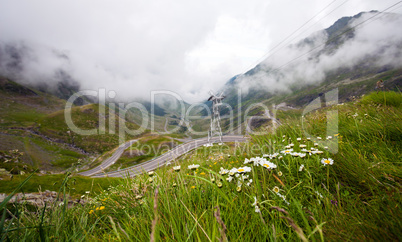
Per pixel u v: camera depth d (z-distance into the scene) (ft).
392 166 6.64
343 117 16.76
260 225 5.08
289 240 4.68
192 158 16.80
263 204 5.82
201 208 6.38
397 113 12.54
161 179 8.88
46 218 7.28
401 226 4.14
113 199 9.36
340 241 4.29
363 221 4.69
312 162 8.50
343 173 7.47
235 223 5.40
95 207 9.48
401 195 4.95
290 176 7.49
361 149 9.17
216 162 14.48
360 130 11.62
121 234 5.76
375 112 15.64
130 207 8.22
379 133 10.27
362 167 7.18
